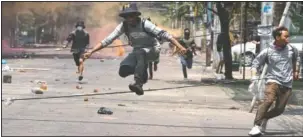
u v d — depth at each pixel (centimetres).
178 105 1366
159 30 941
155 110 1252
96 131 949
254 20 2562
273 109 971
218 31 2798
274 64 956
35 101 1330
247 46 2738
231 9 2322
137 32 952
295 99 1493
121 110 1229
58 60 3228
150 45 962
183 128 1002
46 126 989
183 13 2430
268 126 1070
